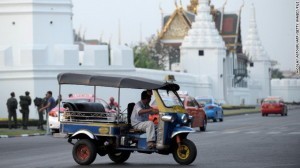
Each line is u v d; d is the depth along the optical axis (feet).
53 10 345.10
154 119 134.10
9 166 126.82
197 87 523.29
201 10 573.33
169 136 127.44
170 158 139.54
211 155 143.74
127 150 128.57
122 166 125.80
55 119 207.10
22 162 133.90
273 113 395.55
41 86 323.78
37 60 323.57
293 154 145.48
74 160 133.18
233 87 606.55
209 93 530.68
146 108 130.11
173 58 646.33
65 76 132.46
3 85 322.34
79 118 131.03
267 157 139.23
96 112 130.11
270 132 224.74
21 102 244.22
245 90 644.69
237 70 617.62
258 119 341.21
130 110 130.93
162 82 130.21
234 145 169.78
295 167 121.29
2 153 153.58
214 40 567.18
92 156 127.85
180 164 127.34
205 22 571.69
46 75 324.39
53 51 344.90
